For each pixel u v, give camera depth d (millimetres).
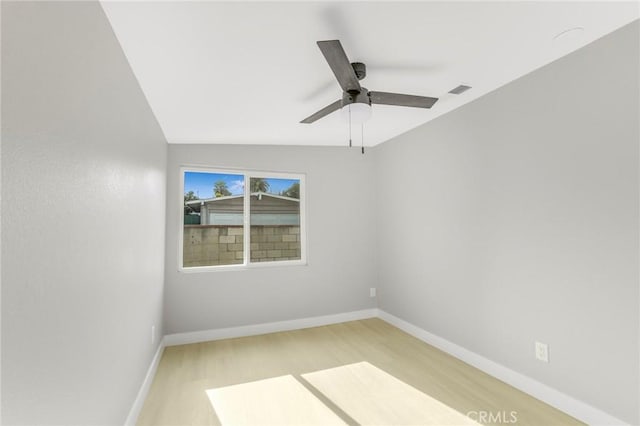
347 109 2006
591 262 1976
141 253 2197
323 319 4086
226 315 3652
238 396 2379
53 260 991
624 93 1814
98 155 1363
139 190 2127
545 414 2104
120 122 1681
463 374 2693
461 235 2996
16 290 809
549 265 2221
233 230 3875
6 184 767
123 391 1767
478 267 2805
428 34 1762
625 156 1817
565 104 2111
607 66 1882
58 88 1016
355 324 4090
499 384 2514
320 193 4180
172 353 3184
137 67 1926
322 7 1488
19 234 820
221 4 1424
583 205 2018
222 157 3756
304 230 4137
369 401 2301
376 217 4398
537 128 2297
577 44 1952
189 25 1559
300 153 4113
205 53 1814
